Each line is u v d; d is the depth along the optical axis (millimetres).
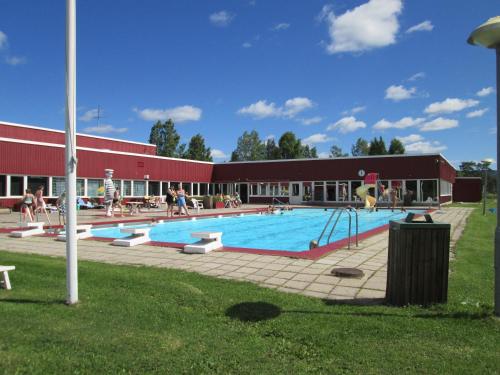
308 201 39125
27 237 11648
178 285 5777
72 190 4938
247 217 24328
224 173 43094
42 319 4387
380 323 4309
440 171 34219
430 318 4477
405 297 4961
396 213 26828
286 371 3305
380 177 35969
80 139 37406
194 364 3410
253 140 89562
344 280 6340
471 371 3295
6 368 3273
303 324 4289
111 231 15938
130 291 5512
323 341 3854
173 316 4551
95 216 21266
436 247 4945
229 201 33219
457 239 11266
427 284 4949
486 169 22906
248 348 3725
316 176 38844
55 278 6281
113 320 4395
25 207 17078
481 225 15781
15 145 25484
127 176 33188
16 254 8688
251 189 42031
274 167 40781
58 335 3951
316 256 8266
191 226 19188
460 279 6309
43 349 3646
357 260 7945
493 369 3328
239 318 4500
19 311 4633
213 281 6152
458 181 48281
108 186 21500
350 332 4074
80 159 29453
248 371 3301
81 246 9867
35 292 5473
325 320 4410
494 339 3916
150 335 3994
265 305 4926
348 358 3521
